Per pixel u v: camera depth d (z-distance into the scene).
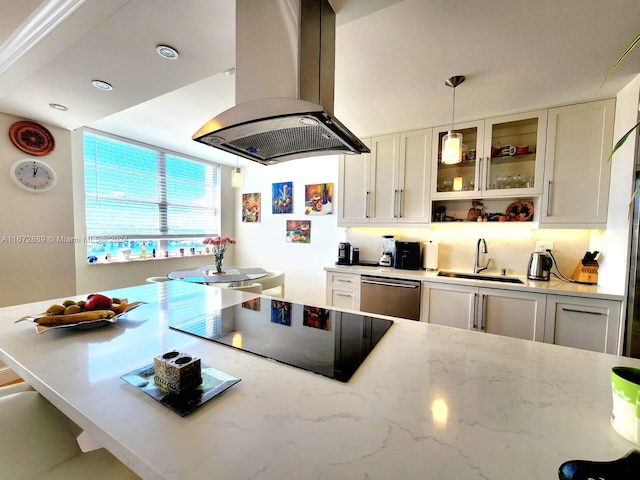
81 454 0.90
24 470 0.80
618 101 1.99
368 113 2.39
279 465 0.47
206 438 0.54
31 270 2.40
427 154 2.70
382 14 1.29
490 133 2.43
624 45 1.47
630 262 1.78
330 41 1.18
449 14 1.29
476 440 0.54
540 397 0.69
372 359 0.88
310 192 4.12
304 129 1.13
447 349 0.96
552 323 2.05
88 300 1.22
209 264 4.41
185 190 4.14
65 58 1.52
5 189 2.26
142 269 3.58
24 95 1.93
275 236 4.45
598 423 0.59
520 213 2.55
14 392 0.96
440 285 2.43
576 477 0.42
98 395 0.67
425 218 2.71
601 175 2.06
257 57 1.12
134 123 2.92
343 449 0.51
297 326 1.17
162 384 0.70
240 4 1.13
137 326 1.14
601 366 0.85
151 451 0.50
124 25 1.26
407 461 0.49
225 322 1.20
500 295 2.21
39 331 0.97
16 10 1.33
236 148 1.38
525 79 1.84
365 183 2.99
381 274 2.68
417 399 0.67
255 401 0.65
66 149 2.58
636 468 0.44
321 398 0.67
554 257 2.50
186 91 2.20
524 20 1.32
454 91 2.01
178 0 1.12
